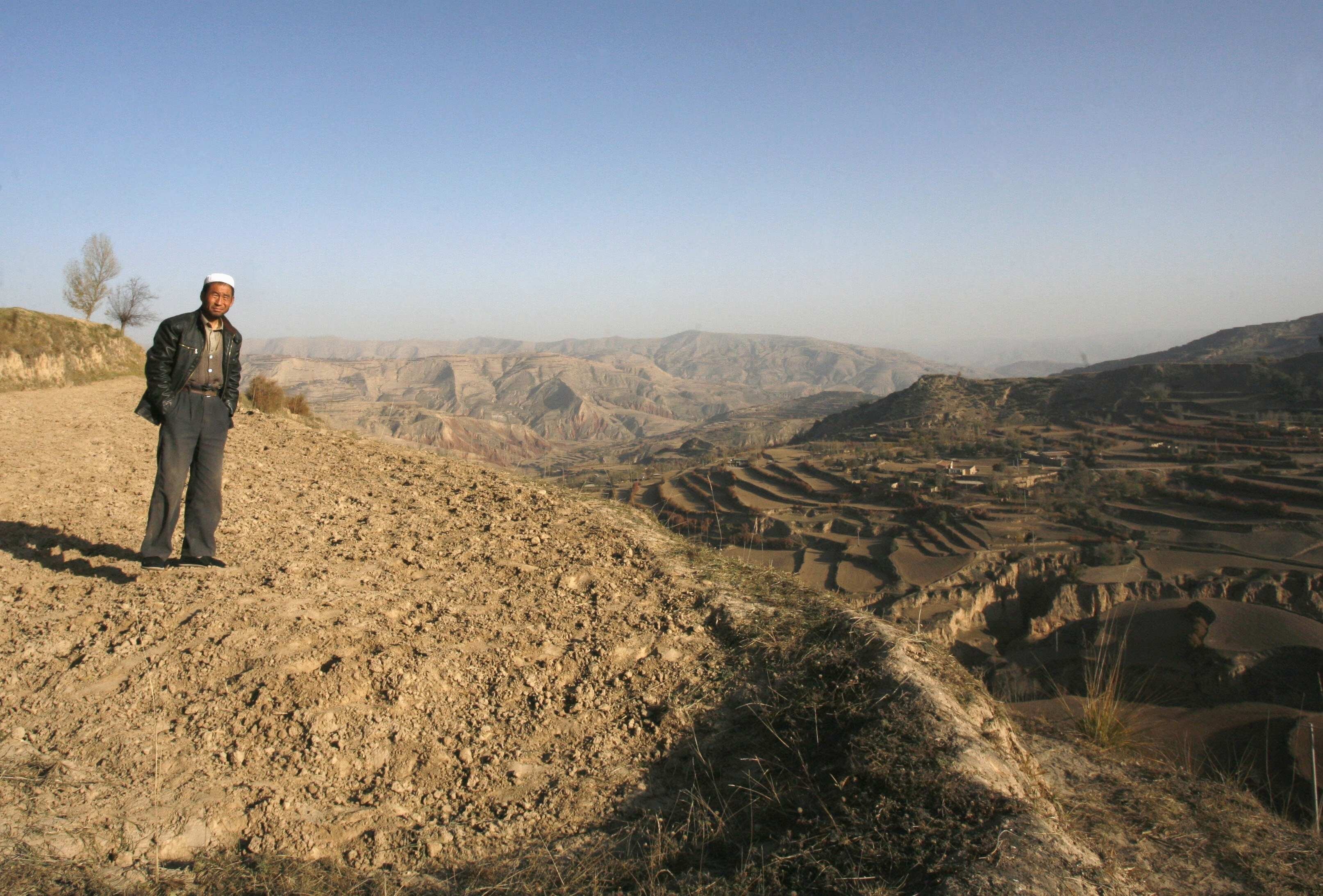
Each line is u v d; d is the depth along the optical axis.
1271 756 15.06
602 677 4.13
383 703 3.77
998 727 3.49
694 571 5.53
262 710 3.61
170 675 3.88
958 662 4.06
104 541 6.07
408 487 8.37
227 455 9.78
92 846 2.77
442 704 3.84
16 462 9.05
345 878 2.79
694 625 4.60
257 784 3.21
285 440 11.31
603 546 6.11
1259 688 29.19
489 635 4.49
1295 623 31.89
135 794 3.08
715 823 3.10
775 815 3.09
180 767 3.25
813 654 4.04
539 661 4.26
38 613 4.58
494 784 3.37
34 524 6.32
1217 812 3.86
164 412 5.11
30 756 3.26
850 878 2.59
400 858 2.94
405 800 3.25
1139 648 32.78
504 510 7.27
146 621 4.41
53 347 24.00
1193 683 30.16
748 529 50.59
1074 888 2.52
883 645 3.91
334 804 3.18
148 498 7.67
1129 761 4.52
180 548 5.94
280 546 6.00
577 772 3.46
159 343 5.05
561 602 4.97
